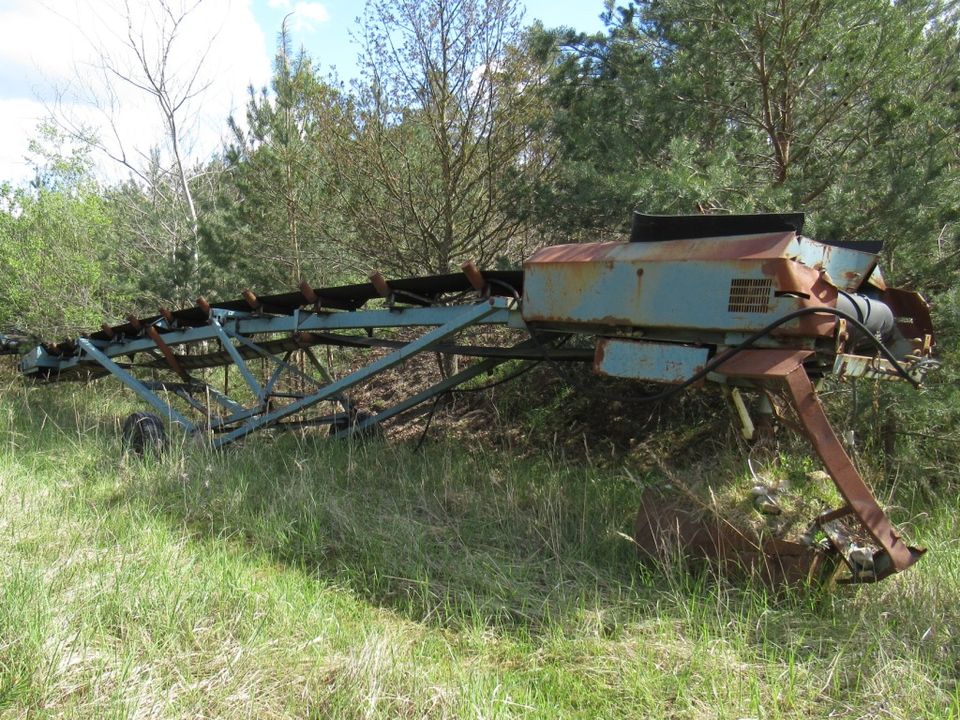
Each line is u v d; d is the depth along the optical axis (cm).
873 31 675
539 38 872
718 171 647
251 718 294
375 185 1003
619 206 716
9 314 1280
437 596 425
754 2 663
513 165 941
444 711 298
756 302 401
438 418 935
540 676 341
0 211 1326
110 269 1405
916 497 548
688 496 446
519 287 566
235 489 585
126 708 286
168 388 834
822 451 382
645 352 452
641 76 778
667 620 379
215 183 1692
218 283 1141
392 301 625
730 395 425
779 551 404
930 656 345
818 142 730
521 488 620
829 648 357
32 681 297
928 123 636
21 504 525
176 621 357
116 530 493
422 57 920
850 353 438
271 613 380
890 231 604
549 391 874
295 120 1091
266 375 1212
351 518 527
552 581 440
